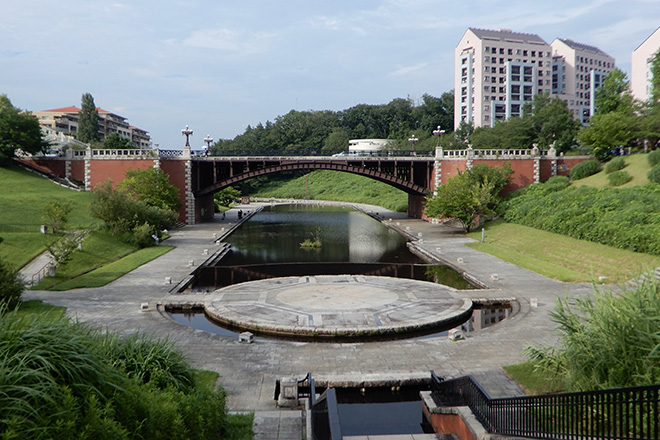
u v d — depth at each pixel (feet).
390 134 635.25
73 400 25.18
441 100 631.15
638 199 167.63
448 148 431.84
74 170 271.28
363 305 103.71
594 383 42.14
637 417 36.06
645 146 246.27
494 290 117.08
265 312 98.53
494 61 533.14
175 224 256.73
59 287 119.03
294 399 57.31
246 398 59.62
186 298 110.11
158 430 31.32
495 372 66.90
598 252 147.23
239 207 426.92
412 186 286.25
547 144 315.17
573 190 214.07
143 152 268.62
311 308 101.40
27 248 151.43
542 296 110.63
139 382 37.81
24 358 24.91
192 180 278.26
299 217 338.95
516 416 38.83
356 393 63.87
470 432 43.34
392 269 152.76
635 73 428.97
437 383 57.16
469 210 224.74
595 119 255.29
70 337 28.91
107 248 167.02
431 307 101.91
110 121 600.80
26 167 269.64
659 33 405.18
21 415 23.29
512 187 257.96
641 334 40.04
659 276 110.42
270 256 178.29
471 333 85.15
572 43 597.93
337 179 569.64
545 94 326.85
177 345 79.30
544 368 56.95
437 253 174.40
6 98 268.82
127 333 84.33
